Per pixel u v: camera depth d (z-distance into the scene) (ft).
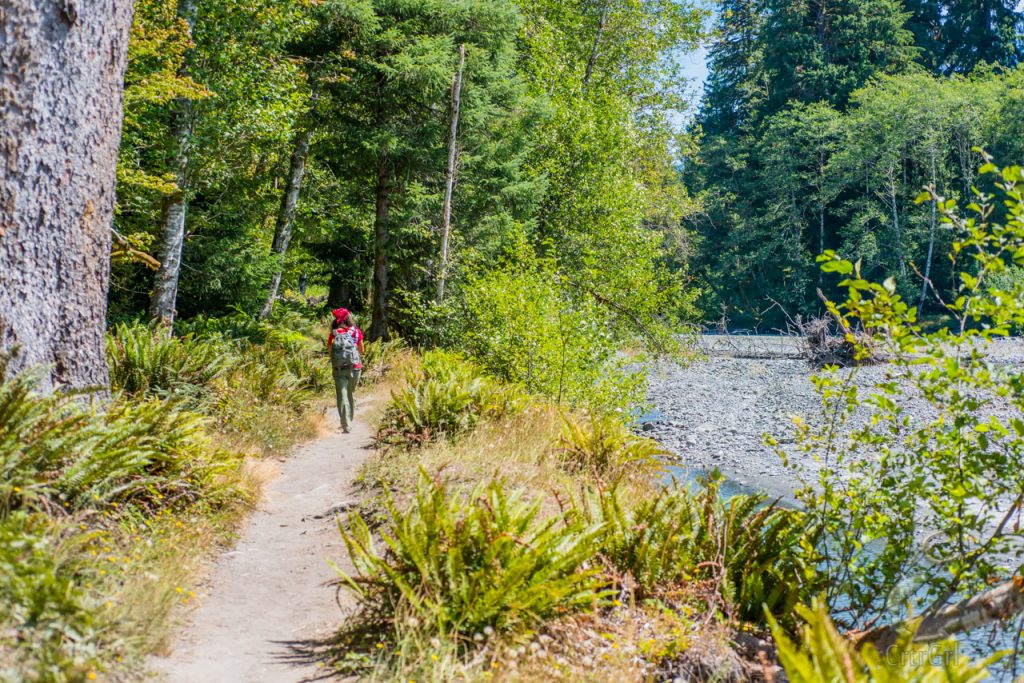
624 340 69.26
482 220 69.77
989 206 16.76
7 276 18.86
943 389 16.88
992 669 17.71
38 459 16.69
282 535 22.62
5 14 18.48
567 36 96.78
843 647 9.85
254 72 51.37
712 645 16.03
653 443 33.88
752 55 230.89
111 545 16.38
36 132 19.21
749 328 193.77
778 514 20.10
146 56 40.65
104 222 21.56
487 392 37.58
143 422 21.27
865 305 16.07
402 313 71.87
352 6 60.64
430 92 65.05
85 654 11.93
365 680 13.43
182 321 57.62
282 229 70.64
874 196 188.24
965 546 18.70
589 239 74.74
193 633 15.07
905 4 231.50
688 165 225.15
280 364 47.42
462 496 24.18
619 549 18.90
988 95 171.73
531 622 15.38
